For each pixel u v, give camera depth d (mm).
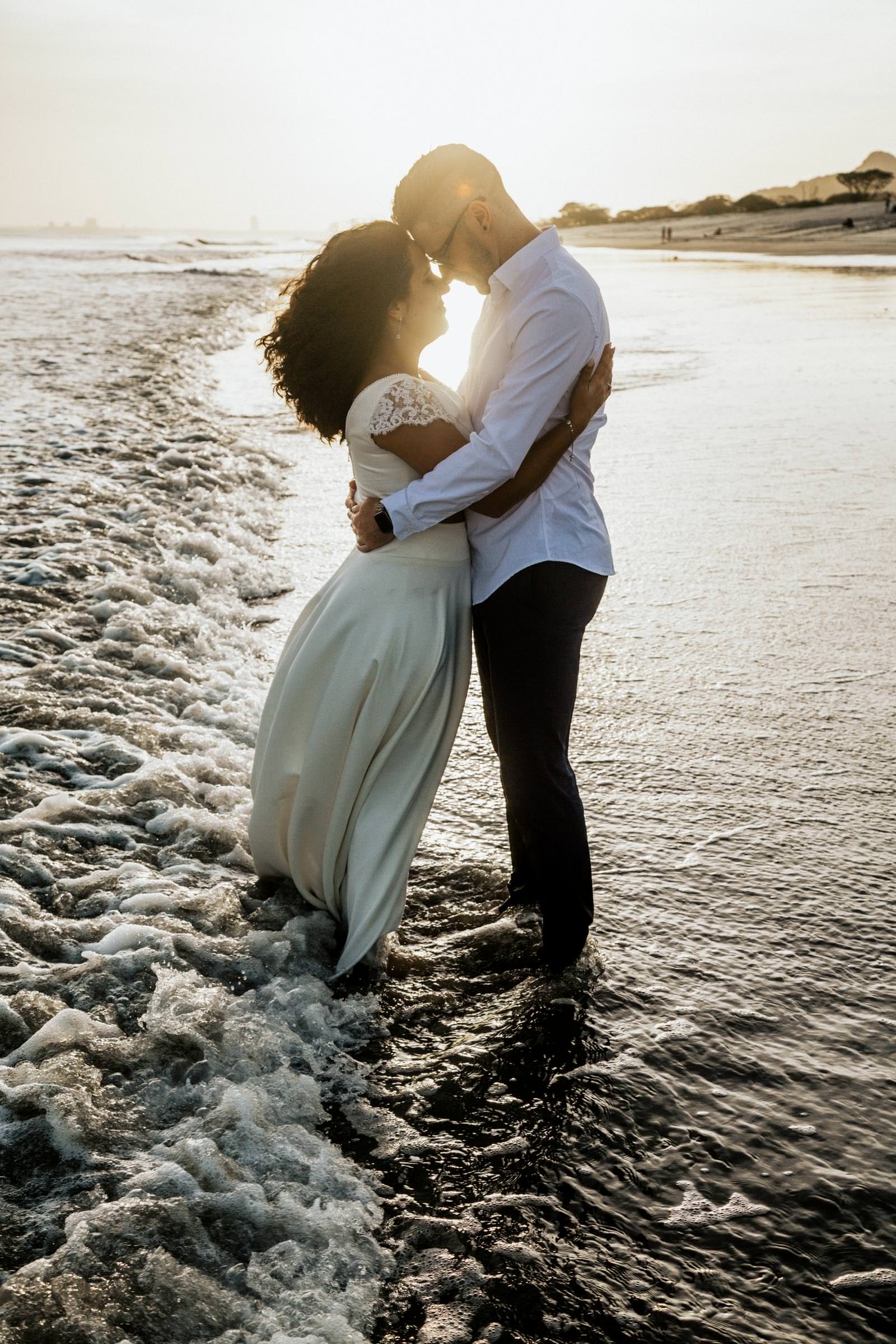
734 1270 1901
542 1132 2209
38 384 12242
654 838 3350
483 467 2424
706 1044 2477
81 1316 1643
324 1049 2416
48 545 5973
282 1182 1979
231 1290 1748
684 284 36562
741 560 6301
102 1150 2006
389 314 2547
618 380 14047
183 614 5168
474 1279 1867
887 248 69000
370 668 2604
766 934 2885
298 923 2791
